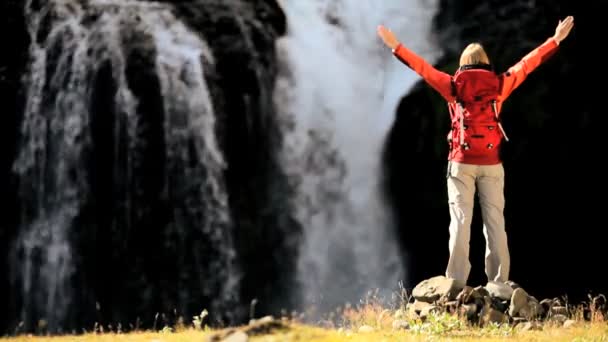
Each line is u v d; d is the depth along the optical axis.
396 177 19.69
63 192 19.09
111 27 19.59
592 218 18.27
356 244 20.09
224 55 20.05
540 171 18.22
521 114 18.09
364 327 6.77
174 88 19.56
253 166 20.11
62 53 19.38
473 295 6.94
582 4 18.56
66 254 19.00
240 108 20.05
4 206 19.08
